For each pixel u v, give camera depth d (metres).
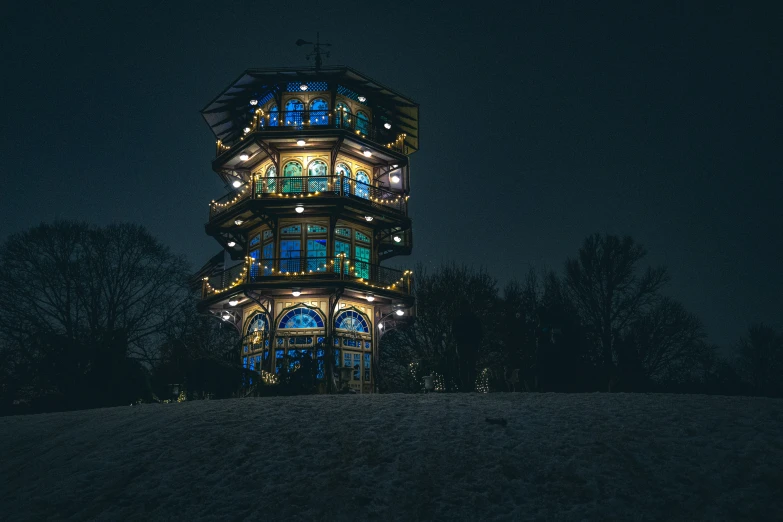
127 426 9.55
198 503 6.59
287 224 28.36
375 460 7.40
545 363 12.60
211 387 18.81
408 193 31.27
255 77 29.17
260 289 26.98
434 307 37.41
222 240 32.03
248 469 7.36
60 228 29.11
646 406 8.97
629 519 5.75
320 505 6.38
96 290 28.67
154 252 30.69
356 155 30.03
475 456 7.31
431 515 6.08
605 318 33.88
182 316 30.59
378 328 29.47
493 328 34.38
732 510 5.74
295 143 28.64
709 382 17.95
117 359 19.33
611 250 35.03
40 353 23.31
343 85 29.78
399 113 32.50
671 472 6.54
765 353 36.59
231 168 30.98
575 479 6.59
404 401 10.20
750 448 6.92
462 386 13.26
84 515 6.52
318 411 9.64
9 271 27.75
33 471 7.90
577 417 8.55
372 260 29.89
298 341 27.05
